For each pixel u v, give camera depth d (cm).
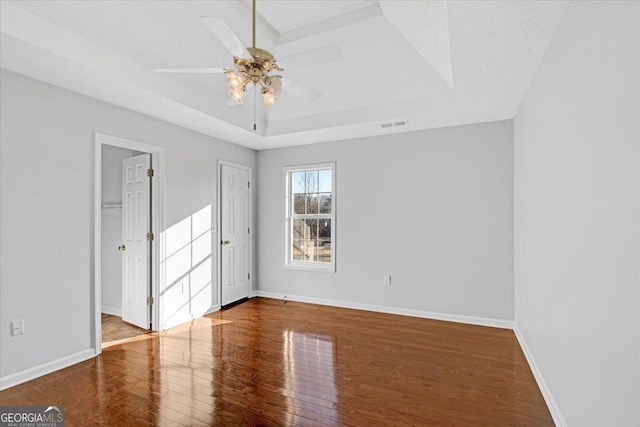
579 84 160
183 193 394
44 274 263
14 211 246
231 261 471
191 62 301
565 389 182
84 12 226
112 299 428
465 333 352
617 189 123
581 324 158
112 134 316
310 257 496
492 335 346
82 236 289
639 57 107
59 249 273
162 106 323
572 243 171
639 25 106
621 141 119
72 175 283
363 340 333
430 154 407
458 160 393
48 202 266
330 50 195
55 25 221
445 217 399
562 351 187
